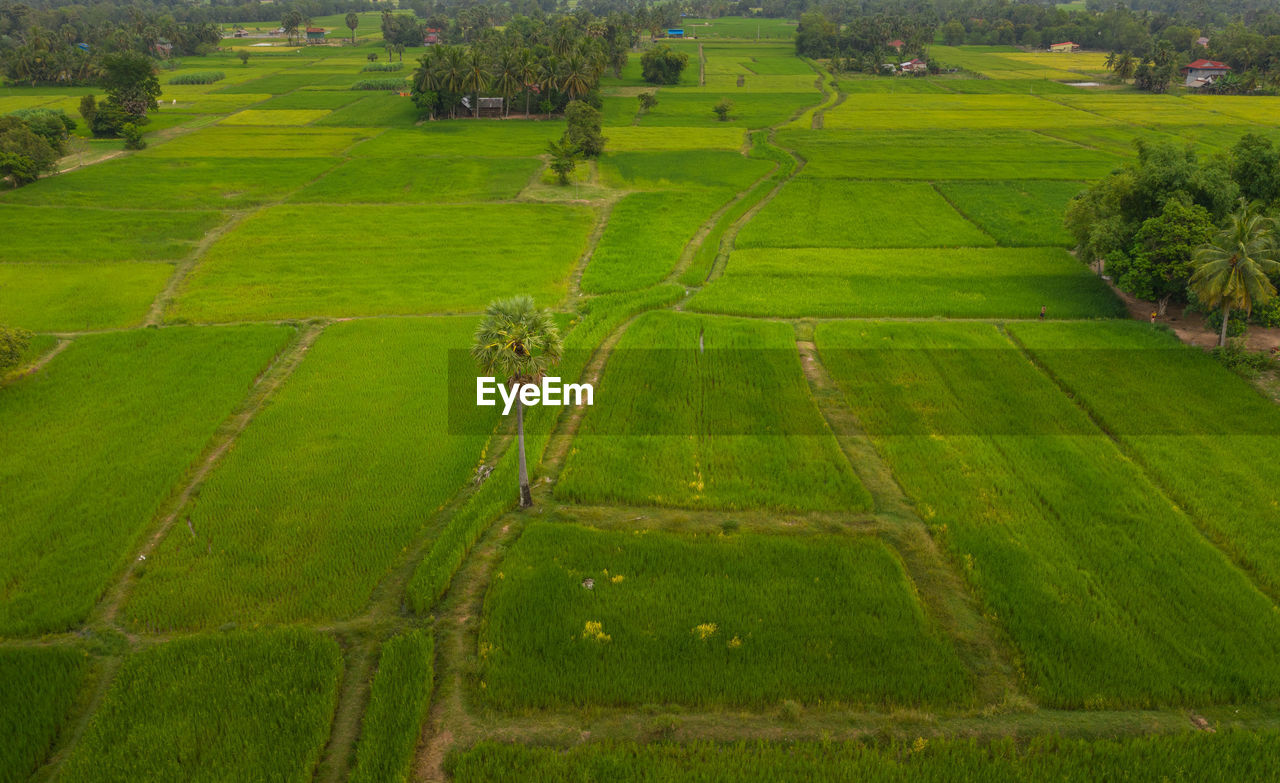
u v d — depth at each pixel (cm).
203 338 5888
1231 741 2600
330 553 3556
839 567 3475
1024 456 4316
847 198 10181
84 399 4969
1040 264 7662
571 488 4019
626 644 3042
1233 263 5184
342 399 5012
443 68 15362
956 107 17000
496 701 2792
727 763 2550
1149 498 3912
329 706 2745
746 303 6650
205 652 2959
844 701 2808
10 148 10244
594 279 7244
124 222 8925
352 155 12562
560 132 14525
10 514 3800
